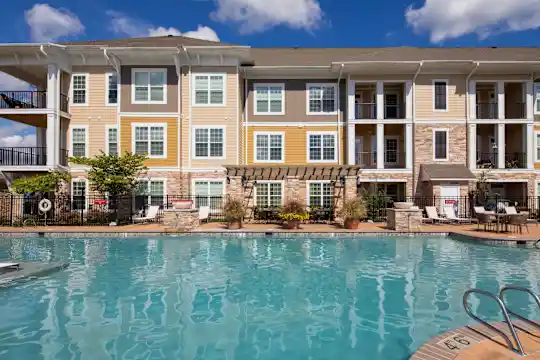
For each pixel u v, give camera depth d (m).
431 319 6.00
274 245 12.84
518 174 21.81
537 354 4.02
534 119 22.42
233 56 21.44
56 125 20.89
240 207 16.19
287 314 6.29
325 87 23.34
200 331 5.56
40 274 8.72
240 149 22.42
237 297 7.21
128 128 21.47
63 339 5.25
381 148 22.33
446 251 11.73
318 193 21.61
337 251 11.77
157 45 22.42
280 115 23.28
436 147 22.33
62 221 17.72
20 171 20.92
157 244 13.04
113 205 19.14
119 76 21.38
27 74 23.23
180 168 21.47
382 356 4.73
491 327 4.65
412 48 26.25
